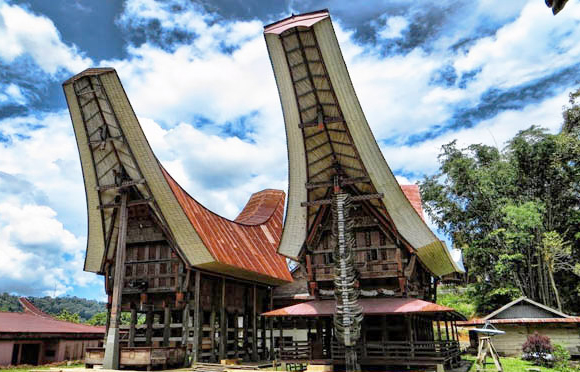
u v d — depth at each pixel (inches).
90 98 783.1
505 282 1510.8
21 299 1315.2
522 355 954.7
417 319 842.8
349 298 682.2
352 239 736.3
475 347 1155.3
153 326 831.7
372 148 722.8
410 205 737.0
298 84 719.1
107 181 879.7
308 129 756.6
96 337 1096.8
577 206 1467.8
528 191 1539.1
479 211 1590.8
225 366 727.7
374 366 713.0
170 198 812.6
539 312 1037.2
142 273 852.6
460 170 1585.9
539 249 1369.3
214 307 892.0
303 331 1219.9
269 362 975.0
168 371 699.4
